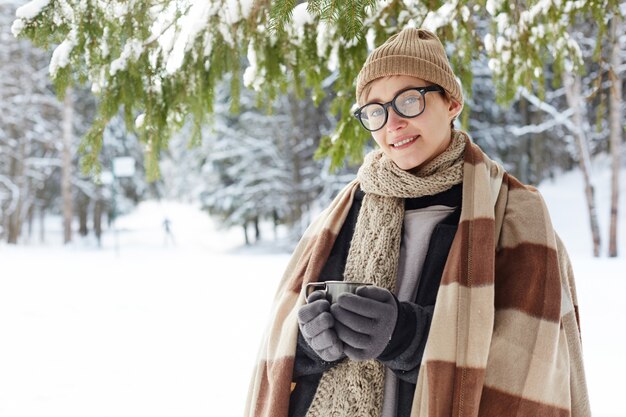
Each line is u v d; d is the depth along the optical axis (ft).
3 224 90.38
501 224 4.57
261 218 88.69
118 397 12.62
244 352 16.40
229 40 9.45
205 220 142.10
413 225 4.73
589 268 33.35
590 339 16.30
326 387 4.51
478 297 4.17
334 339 3.95
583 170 53.42
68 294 27.68
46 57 76.84
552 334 4.16
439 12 9.92
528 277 4.30
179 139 95.35
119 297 26.58
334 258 5.05
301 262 5.38
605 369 13.30
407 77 4.50
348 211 5.20
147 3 8.84
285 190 73.77
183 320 21.12
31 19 8.59
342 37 9.78
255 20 9.19
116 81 9.48
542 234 4.45
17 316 22.00
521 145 73.97
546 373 4.09
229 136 76.64
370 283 4.25
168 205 179.01
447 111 4.66
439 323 4.14
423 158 4.57
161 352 16.55
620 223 66.90
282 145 75.25
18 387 13.34
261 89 10.64
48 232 108.06
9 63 76.59
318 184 67.62
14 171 88.12
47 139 80.59
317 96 11.03
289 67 10.19
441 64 4.56
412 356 4.13
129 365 15.19
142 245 96.12
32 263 45.57
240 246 87.35
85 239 97.09
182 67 9.59
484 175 4.60
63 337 18.57
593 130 72.28
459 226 4.47
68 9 8.68
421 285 4.51
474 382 3.98
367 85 4.69
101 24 8.89
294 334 4.66
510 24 10.61
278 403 4.50
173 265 42.98
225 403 12.18
